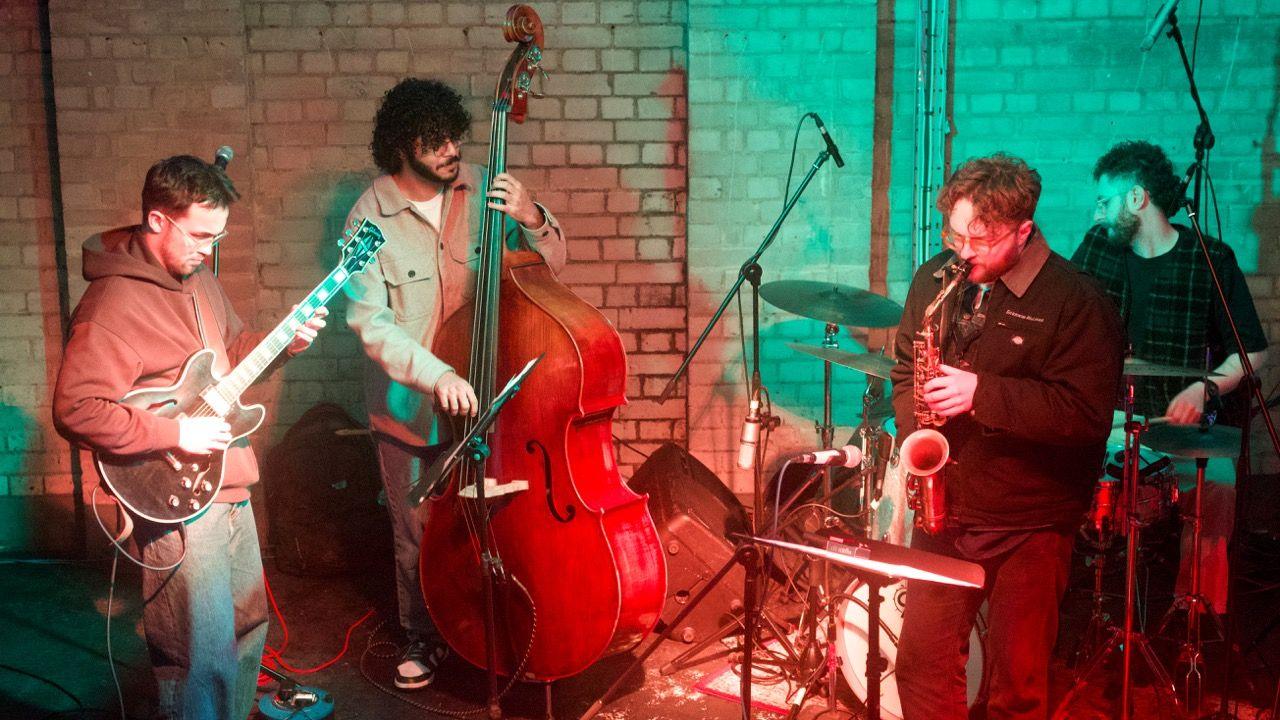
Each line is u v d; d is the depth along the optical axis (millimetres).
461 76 4527
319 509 4363
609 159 4602
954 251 2469
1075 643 3707
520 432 3059
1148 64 4492
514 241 3441
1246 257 4578
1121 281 3701
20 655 3715
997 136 4555
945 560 2244
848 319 3564
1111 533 3238
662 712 3326
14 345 4617
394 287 3322
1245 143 4516
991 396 2379
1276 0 4430
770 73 4438
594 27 4520
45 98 4527
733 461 4676
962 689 2578
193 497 2617
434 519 3211
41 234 4578
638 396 4742
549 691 3211
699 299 4582
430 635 3549
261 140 4535
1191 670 3160
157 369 2619
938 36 4430
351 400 4707
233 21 4391
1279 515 4621
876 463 3592
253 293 4551
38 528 4691
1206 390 3338
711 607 3762
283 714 3254
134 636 3879
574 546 3029
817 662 3414
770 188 4504
